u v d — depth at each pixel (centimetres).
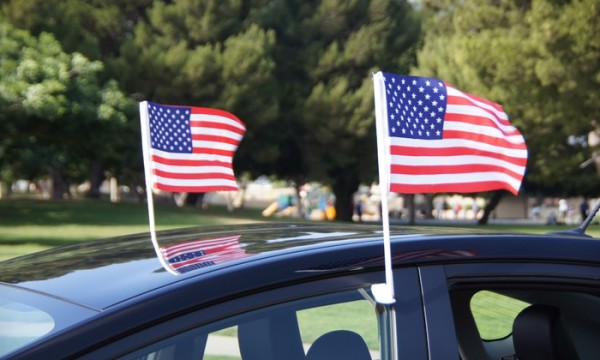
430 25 4609
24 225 2848
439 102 265
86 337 175
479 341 230
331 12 3972
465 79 2895
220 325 188
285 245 225
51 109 2458
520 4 2658
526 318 244
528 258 229
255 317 193
